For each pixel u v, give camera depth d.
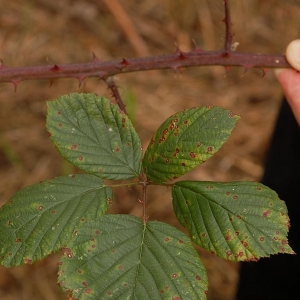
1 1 1.29
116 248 0.39
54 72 0.45
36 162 1.13
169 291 0.38
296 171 0.69
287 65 0.47
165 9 1.31
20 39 1.26
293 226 0.69
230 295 1.03
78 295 0.38
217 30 1.28
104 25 1.29
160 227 0.39
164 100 1.21
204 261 1.05
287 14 1.31
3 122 1.15
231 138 1.17
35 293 1.02
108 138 0.41
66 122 0.41
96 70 0.45
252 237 0.39
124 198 1.07
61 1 1.30
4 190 1.10
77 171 0.90
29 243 0.39
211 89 1.23
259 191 0.40
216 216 0.39
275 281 0.72
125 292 0.38
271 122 1.18
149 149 0.41
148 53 1.27
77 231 0.39
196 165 0.40
